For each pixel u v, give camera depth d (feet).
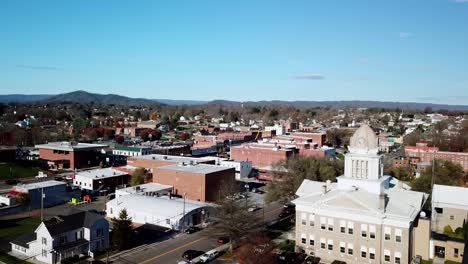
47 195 347.97
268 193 327.67
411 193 230.68
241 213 247.70
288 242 247.70
